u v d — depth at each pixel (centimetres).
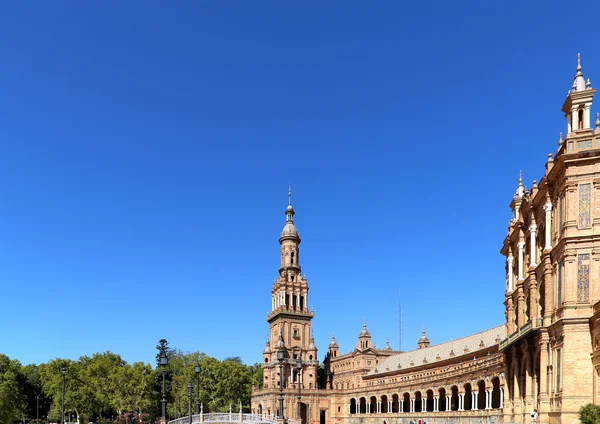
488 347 9319
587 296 4225
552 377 4525
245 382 14738
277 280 14850
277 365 13738
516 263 6250
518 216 6244
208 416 8419
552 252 4678
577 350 4178
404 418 10375
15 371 11931
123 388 13300
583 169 4350
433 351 12512
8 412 10306
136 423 11956
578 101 4472
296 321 14300
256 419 7994
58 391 13275
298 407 6209
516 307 6094
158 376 14538
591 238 4256
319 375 17500
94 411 13838
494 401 8400
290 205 15350
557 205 4659
